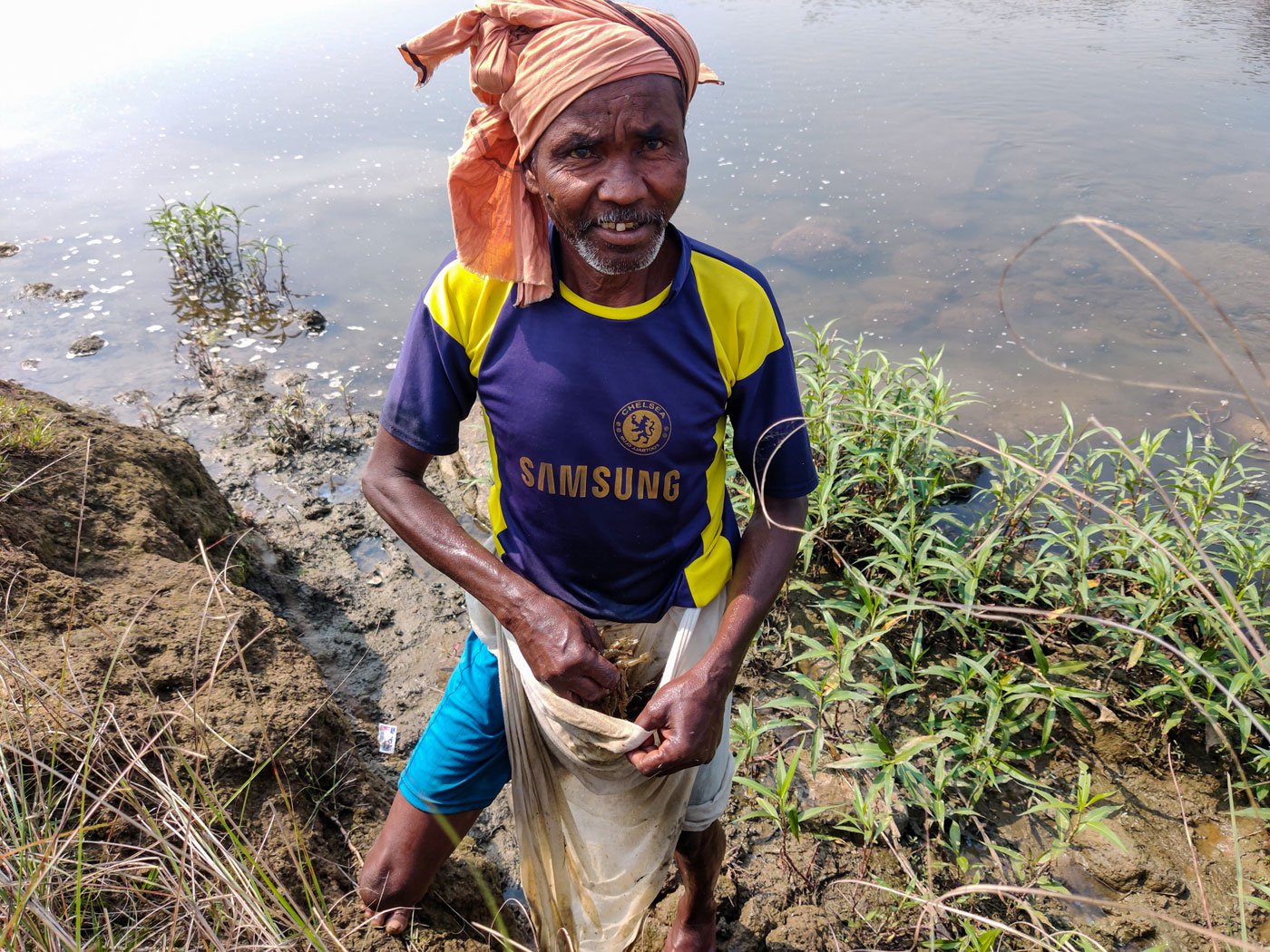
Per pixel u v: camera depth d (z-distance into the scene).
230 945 1.94
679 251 1.91
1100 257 6.80
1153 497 4.52
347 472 4.98
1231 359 5.69
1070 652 3.82
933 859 3.08
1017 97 9.57
